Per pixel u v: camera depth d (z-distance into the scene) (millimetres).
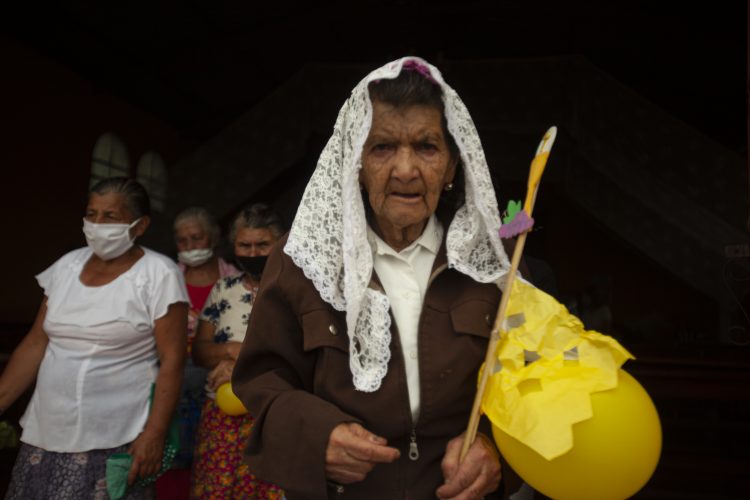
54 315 2496
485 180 1352
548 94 9445
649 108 9000
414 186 1279
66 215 11062
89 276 2572
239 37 11234
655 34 10812
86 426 2408
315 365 1385
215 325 3084
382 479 1323
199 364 3066
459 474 1207
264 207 3148
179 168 10570
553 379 1148
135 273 2547
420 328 1334
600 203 11742
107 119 12039
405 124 1264
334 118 10492
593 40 11688
